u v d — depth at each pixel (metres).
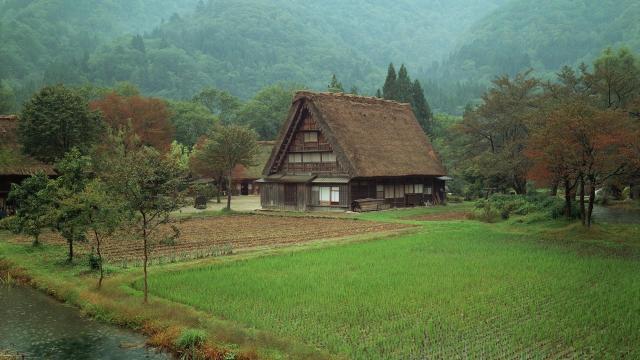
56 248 26.38
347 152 46.03
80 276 20.62
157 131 63.97
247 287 18.00
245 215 45.19
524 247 26.03
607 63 46.31
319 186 48.19
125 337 14.90
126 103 64.56
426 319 14.54
